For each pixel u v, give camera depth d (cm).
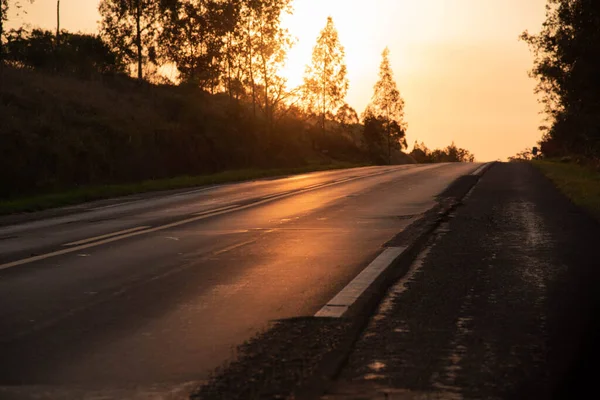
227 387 441
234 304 683
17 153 2920
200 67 6072
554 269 838
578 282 760
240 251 1037
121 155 3681
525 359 491
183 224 1433
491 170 3738
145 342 554
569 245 1027
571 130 4259
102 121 3938
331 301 686
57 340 566
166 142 4209
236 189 2594
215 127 5109
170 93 5762
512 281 770
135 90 5572
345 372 466
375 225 1333
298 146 6806
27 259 1002
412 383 443
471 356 499
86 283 808
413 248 1020
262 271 862
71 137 3431
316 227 1326
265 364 488
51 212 1833
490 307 650
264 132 5781
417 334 561
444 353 507
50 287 789
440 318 612
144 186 2723
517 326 582
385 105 10531
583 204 1644
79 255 1030
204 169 4334
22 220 1647
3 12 3875
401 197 2017
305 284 774
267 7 5969
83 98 4416
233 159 4781
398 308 652
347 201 1928
